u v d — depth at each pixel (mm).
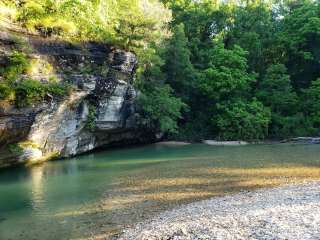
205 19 66375
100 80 37938
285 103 56438
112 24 42344
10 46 29156
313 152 38344
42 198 22172
